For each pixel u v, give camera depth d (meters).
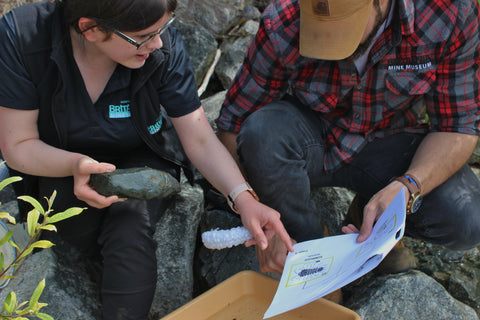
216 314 1.67
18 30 1.55
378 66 1.80
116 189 1.49
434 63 1.77
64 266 1.87
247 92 1.98
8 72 1.55
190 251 2.04
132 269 1.61
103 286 1.64
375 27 1.67
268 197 1.86
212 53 2.96
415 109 1.95
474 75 1.77
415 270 2.01
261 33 1.89
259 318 1.65
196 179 2.34
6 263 1.77
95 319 1.78
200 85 2.94
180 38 1.79
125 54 1.50
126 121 1.73
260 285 1.71
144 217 1.66
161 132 1.89
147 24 1.40
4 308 1.11
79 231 1.77
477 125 1.81
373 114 1.90
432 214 1.86
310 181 2.06
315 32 1.63
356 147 1.96
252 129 1.84
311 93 1.92
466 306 1.97
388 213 1.57
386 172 1.96
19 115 1.60
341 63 1.80
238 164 2.04
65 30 1.55
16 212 2.01
